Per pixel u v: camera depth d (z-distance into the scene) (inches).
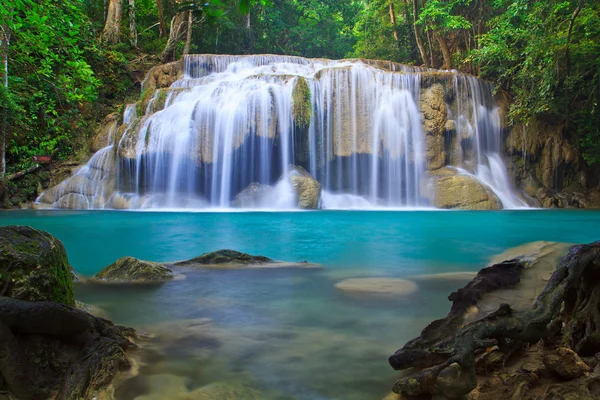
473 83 867.4
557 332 108.9
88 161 794.8
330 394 95.0
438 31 1110.4
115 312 157.5
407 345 111.4
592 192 902.4
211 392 96.0
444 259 274.8
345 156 804.0
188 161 753.6
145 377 103.1
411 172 811.4
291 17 1708.9
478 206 741.9
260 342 126.1
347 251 308.2
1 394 94.4
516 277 156.0
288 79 791.7
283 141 772.0
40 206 725.3
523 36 880.3
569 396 82.8
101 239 367.9
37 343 102.9
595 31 827.4
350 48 1815.9
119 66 997.8
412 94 829.8
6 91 558.6
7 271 116.1
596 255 102.9
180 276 218.4
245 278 216.5
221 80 852.6
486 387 91.0
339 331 135.4
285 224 486.3
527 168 896.9
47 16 428.1
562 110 904.9
